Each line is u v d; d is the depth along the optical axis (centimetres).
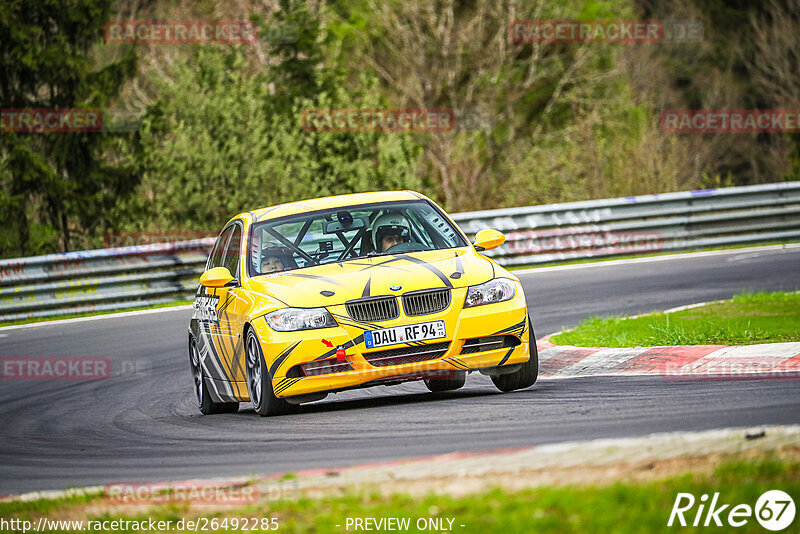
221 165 10206
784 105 17512
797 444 1758
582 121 12800
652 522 1480
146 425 3212
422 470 1836
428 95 14762
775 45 17325
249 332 2962
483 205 13575
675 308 4675
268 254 3181
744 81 18000
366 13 15225
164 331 5584
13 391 4284
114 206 10762
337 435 2511
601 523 1485
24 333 5966
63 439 3083
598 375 3278
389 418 2677
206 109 10475
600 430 2206
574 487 1634
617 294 5506
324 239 3188
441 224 3262
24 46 10500
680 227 7500
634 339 3656
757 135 17512
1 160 10538
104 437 3038
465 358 2836
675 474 1659
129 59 11006
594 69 15075
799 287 5150
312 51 12244
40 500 2044
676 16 17812
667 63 17325
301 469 2131
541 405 2653
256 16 12194
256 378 2964
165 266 6988
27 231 10631
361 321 2812
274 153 10444
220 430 2873
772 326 3697
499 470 1767
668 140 13250
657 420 2261
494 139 14912
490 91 14862
